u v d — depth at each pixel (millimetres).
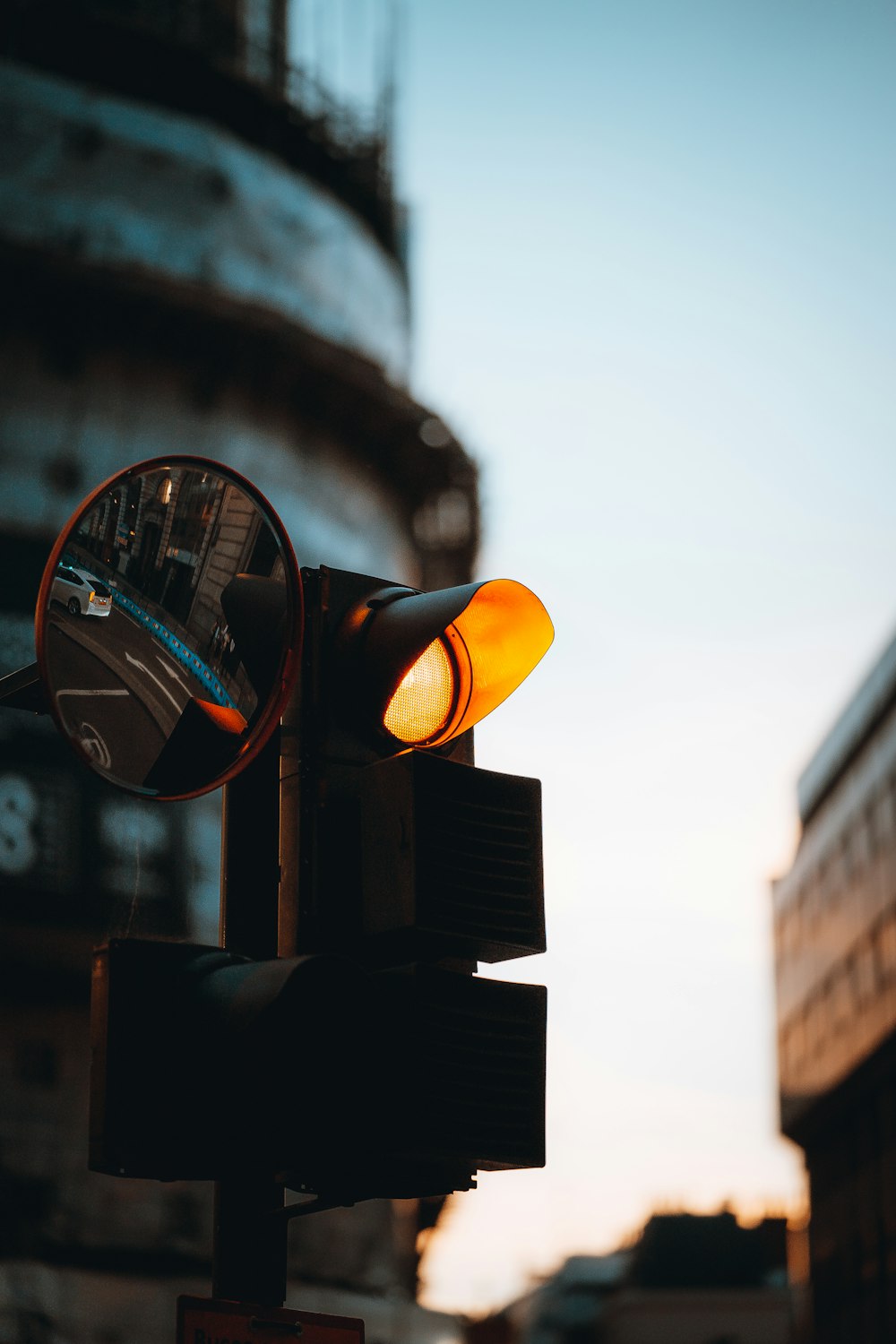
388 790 4367
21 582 43188
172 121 49219
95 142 47688
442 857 4273
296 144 52188
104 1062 3867
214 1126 3893
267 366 48000
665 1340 76062
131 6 49781
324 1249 43719
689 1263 78375
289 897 4383
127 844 40750
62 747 40719
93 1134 3869
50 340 46125
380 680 4508
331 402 49469
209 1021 3893
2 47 47531
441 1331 45594
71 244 46125
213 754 4344
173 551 4414
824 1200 86312
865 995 77312
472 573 56469
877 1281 76688
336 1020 3986
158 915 40531
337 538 49875
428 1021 4070
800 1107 87500
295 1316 3979
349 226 52969
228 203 49281
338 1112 4000
